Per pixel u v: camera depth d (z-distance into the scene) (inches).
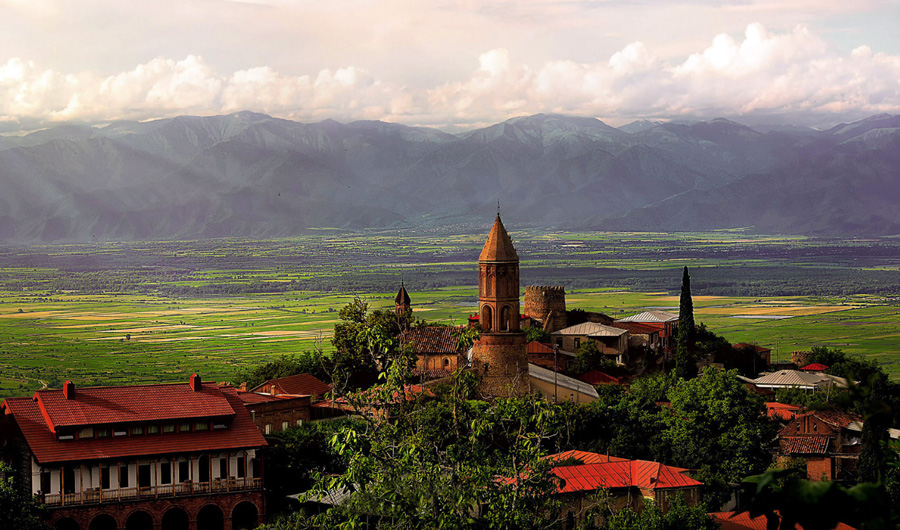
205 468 4244.6
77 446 4040.4
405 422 2672.2
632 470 4461.1
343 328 7298.2
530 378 6220.5
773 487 882.1
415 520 2367.1
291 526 3417.8
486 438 2962.6
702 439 5216.5
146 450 4111.7
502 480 2573.8
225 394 4670.3
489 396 5890.8
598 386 6806.1
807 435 5388.8
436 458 2536.9
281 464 4520.2
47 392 4293.8
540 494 2588.6
